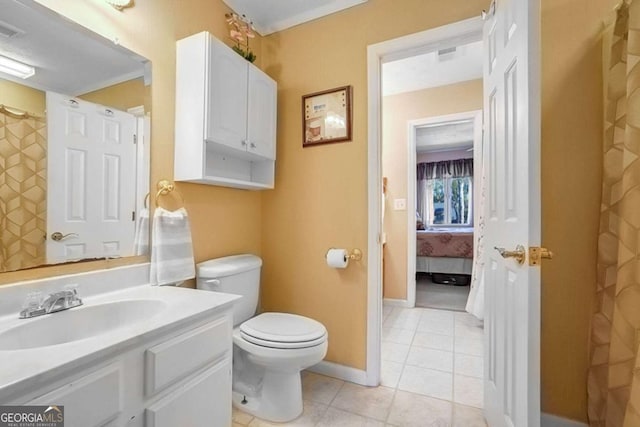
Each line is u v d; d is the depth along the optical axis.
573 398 1.33
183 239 1.50
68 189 1.12
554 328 1.37
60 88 1.10
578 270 1.33
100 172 1.22
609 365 1.12
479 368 2.00
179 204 1.55
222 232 1.85
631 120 1.03
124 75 1.31
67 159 1.12
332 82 1.95
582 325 1.32
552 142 1.37
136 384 0.81
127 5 1.31
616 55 1.18
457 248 4.32
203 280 1.60
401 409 1.57
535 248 0.93
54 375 0.63
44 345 0.94
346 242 1.90
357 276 1.86
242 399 1.59
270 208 2.16
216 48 1.50
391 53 1.81
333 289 1.93
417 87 3.23
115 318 1.11
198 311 0.99
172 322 0.89
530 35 0.94
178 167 1.52
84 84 1.18
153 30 1.43
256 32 2.13
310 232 2.02
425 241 4.49
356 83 1.88
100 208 1.22
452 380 1.85
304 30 2.05
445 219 6.18
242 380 1.64
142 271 1.36
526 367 0.95
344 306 1.90
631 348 1.03
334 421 1.48
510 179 1.12
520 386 1.01
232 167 1.92
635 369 0.89
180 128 1.52
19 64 1.00
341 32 1.93
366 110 1.85
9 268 0.97
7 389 0.56
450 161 6.11
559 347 1.36
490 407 1.39
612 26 1.24
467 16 1.61
